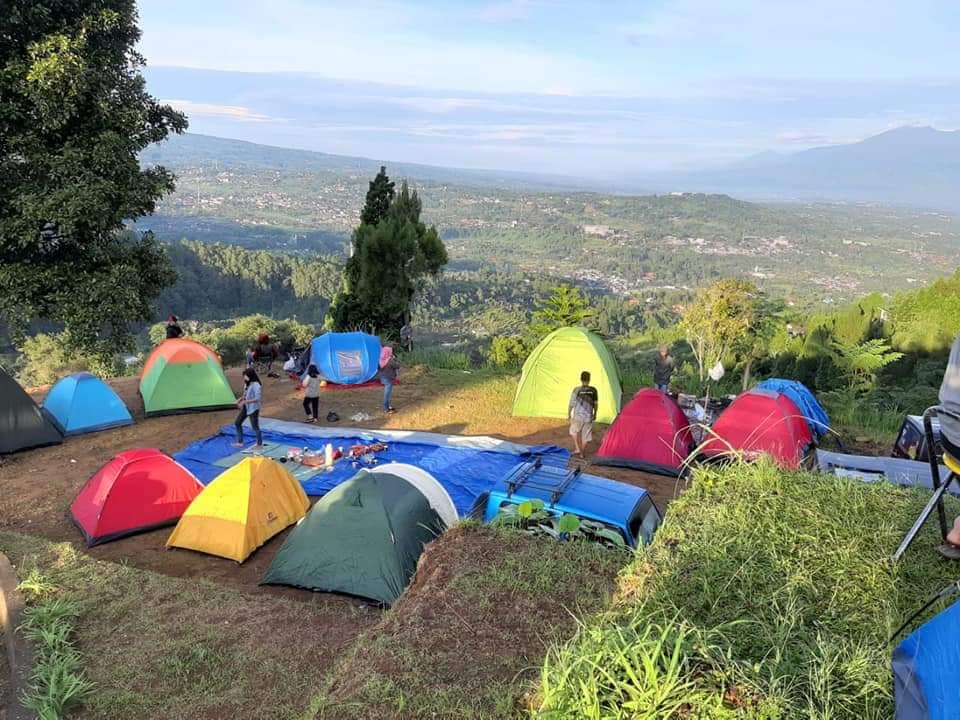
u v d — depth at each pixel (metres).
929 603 2.54
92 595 6.62
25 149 13.63
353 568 7.17
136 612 6.38
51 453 12.10
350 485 7.71
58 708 4.82
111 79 14.60
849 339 27.20
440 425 13.96
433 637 3.82
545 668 2.49
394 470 8.24
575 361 14.06
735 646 2.66
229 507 8.53
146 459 9.20
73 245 15.24
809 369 24.70
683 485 10.25
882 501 3.99
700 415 12.30
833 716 2.23
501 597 4.29
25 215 13.10
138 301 15.31
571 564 4.75
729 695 2.31
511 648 3.70
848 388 18.75
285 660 5.57
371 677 3.46
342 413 14.70
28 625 5.95
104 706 4.95
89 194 13.34
